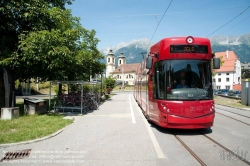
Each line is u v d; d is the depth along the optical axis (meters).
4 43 11.02
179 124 7.46
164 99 7.71
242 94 19.17
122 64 116.38
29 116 11.21
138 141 6.94
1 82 11.89
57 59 10.57
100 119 11.00
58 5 14.22
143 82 12.62
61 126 8.89
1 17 10.45
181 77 7.72
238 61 80.75
